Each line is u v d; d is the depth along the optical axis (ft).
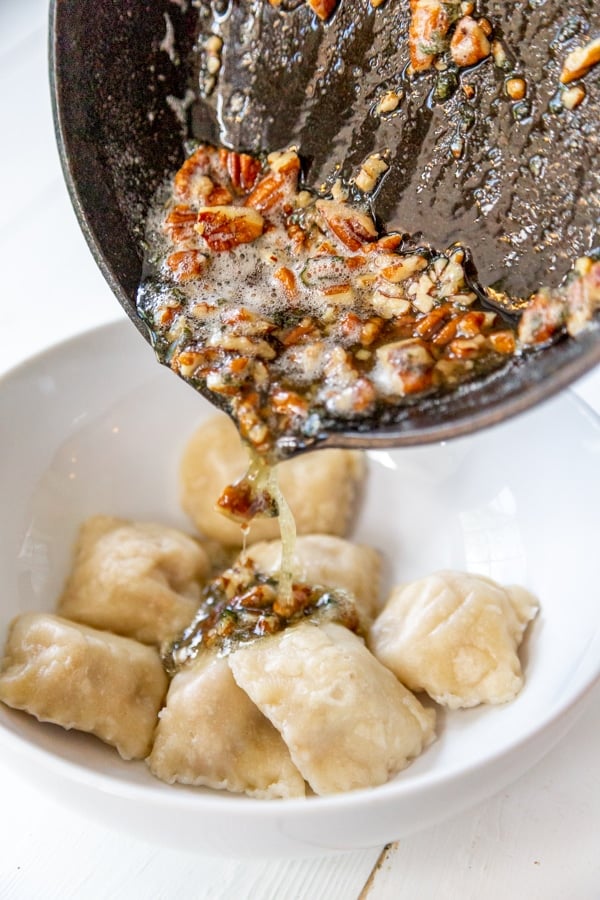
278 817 1.20
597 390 1.72
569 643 1.39
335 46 1.39
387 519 1.70
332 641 1.44
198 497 1.72
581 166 1.25
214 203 1.44
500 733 1.36
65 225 2.06
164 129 1.46
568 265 1.26
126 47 1.41
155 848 1.34
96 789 1.23
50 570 1.59
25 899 1.30
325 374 1.30
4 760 1.30
